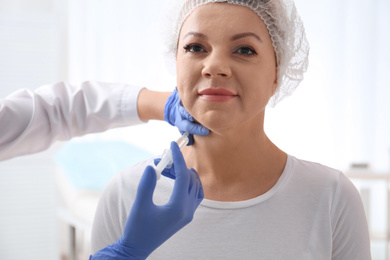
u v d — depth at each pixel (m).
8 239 3.05
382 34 3.14
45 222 3.12
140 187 0.72
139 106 1.09
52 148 3.10
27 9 3.19
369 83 3.14
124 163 2.69
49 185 3.11
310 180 0.87
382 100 3.16
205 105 0.72
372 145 3.16
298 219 0.84
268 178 0.86
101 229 0.93
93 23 3.16
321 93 3.16
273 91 0.88
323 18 3.12
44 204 3.11
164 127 3.29
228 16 0.73
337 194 0.86
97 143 2.98
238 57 0.73
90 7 3.15
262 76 0.75
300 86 3.16
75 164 2.69
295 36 0.90
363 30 3.12
